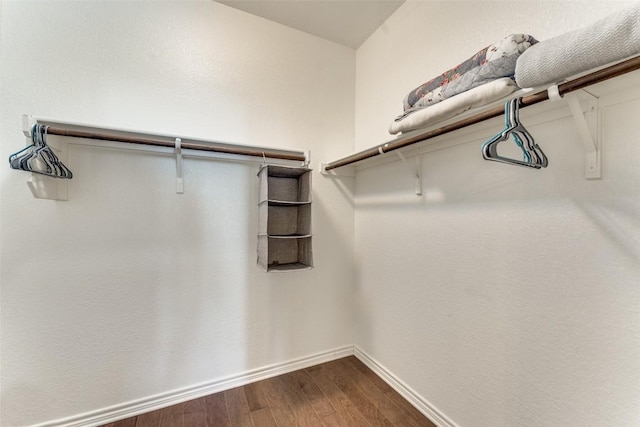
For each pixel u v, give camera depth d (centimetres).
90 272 140
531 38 90
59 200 134
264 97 181
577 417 93
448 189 138
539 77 77
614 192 84
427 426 142
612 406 85
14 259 128
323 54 201
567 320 95
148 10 152
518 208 109
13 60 127
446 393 139
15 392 129
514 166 110
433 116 113
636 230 80
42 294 132
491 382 119
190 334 161
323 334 201
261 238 160
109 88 144
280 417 147
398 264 169
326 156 201
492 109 97
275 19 182
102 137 130
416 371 156
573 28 94
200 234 163
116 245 145
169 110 156
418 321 155
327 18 181
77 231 138
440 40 145
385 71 183
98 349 142
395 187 171
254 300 178
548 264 100
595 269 88
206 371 166
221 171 168
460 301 132
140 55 150
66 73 136
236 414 149
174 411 151
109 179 143
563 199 96
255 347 179
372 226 191
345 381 178
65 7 136
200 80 164
